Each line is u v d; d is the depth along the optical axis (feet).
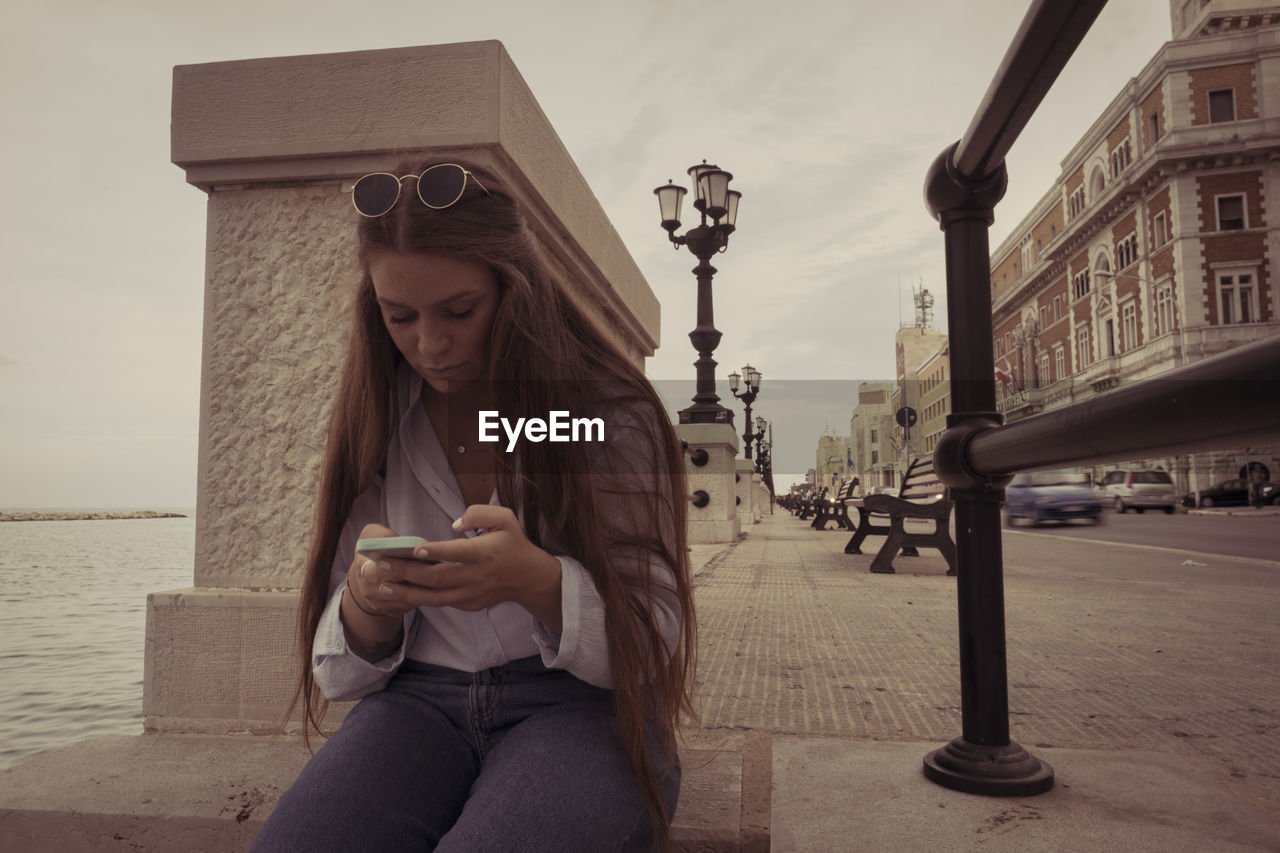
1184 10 125.08
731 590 17.37
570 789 2.91
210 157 6.62
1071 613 14.61
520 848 2.74
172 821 4.88
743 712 7.79
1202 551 31.40
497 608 3.42
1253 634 12.39
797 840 4.58
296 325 6.77
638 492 3.33
